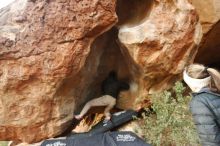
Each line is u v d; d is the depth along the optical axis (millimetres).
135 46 4129
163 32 4223
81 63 4027
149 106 4629
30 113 4098
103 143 3941
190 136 3791
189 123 3896
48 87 3984
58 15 3816
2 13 4105
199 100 2666
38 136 4242
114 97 4664
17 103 4035
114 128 4508
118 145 3891
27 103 4051
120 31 4270
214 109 2600
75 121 4680
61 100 4238
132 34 4117
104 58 4770
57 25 3828
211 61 6801
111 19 3953
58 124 4293
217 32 5848
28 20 3867
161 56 4250
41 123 4180
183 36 4363
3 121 4094
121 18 4543
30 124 4145
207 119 2600
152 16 4262
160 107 4121
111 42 4719
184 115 4035
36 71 3896
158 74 4414
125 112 4562
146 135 4141
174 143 3992
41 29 3828
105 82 4797
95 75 4715
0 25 3943
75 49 3906
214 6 5574
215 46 6215
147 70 4316
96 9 3873
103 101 4559
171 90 4664
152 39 4141
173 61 4383
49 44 3848
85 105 4523
